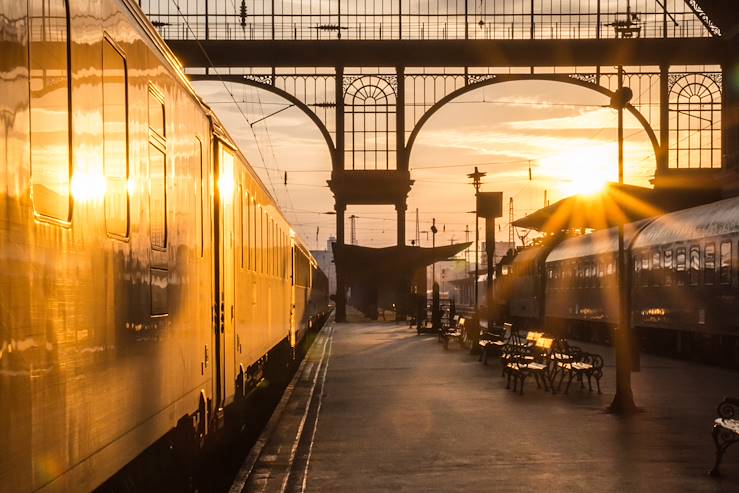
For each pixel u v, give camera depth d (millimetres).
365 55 50406
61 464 4148
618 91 15648
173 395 6750
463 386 18281
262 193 14633
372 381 19484
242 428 14156
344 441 11586
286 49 49594
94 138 4703
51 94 4039
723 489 8734
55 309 4074
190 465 7809
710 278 23969
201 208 8289
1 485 3459
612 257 32125
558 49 50000
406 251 50781
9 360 3543
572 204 38594
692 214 26688
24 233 3705
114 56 5148
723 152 36375
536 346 19500
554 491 8656
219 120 9977
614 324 32156
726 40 36375
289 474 9492
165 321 6488
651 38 49531
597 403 15375
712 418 13523
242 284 11273
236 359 10516
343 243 52094
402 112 51438
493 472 9555
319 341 35812
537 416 13773
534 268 43969
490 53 50188
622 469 9695
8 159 3545
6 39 3537
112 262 5039
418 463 10078
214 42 49125
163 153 6566
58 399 4105
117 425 5133
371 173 51406
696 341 25797
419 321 41375
